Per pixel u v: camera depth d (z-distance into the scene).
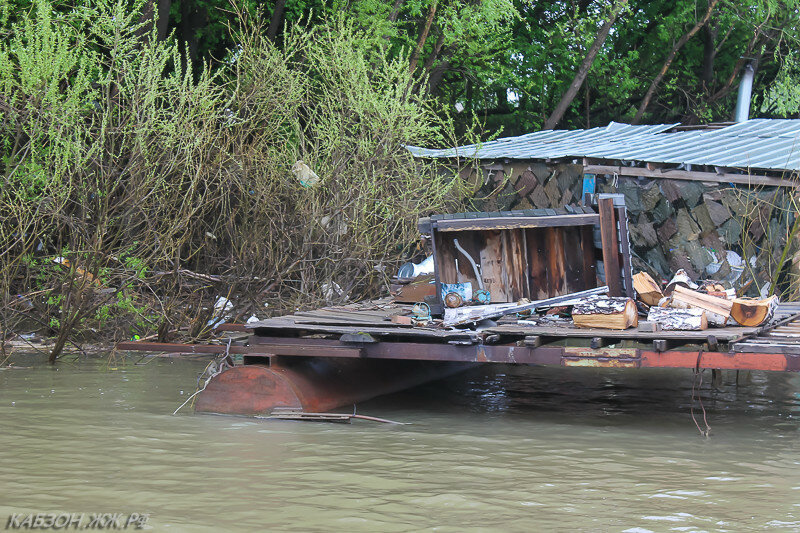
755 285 16.92
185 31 27.33
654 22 38.91
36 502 6.86
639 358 9.66
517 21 37.25
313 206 16.88
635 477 7.95
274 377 10.30
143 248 15.50
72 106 14.69
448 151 21.33
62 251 14.91
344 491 7.31
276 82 17.55
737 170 17.02
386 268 18.08
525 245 11.77
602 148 20.56
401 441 9.28
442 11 29.86
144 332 16.00
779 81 34.81
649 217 18.19
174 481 7.53
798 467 8.43
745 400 12.15
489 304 11.63
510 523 6.54
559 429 10.07
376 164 17.78
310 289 17.36
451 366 14.17
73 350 15.31
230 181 16.47
